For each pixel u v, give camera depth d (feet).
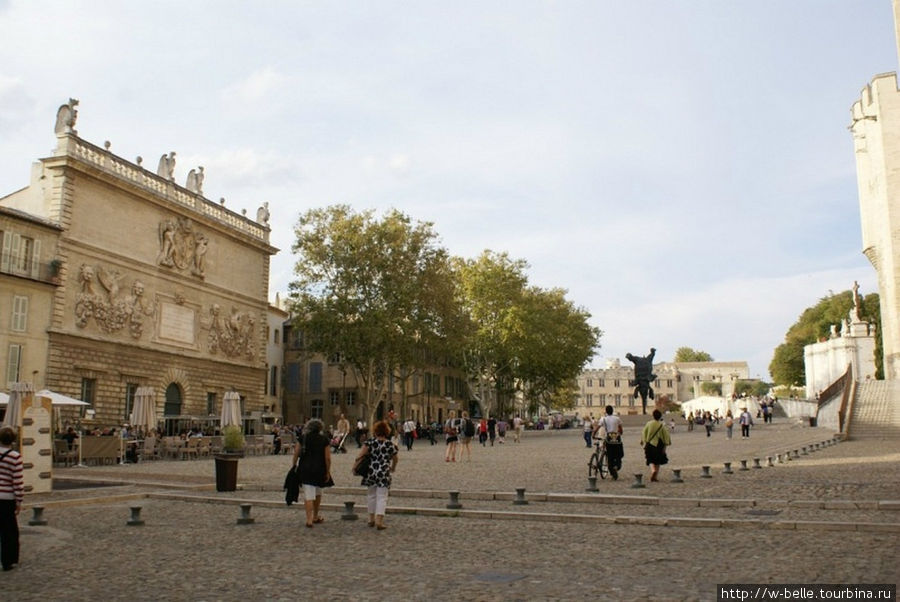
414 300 217.15
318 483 48.96
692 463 90.63
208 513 57.21
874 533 41.04
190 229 180.75
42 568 36.22
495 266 277.03
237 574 34.27
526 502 57.41
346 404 265.13
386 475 47.19
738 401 354.95
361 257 214.90
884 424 141.18
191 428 174.60
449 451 111.55
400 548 40.29
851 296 358.64
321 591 30.50
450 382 343.26
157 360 167.63
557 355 284.41
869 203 215.10
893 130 194.49
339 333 213.05
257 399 208.23
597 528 45.65
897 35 184.65
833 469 76.89
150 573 34.78
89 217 150.82
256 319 210.18
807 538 39.99
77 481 82.02
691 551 37.17
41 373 137.39
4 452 36.50
